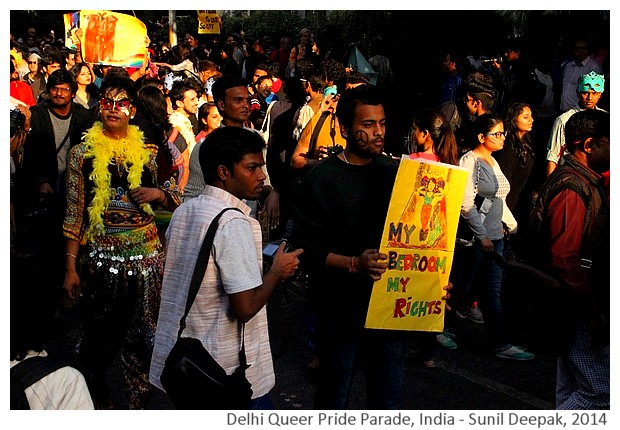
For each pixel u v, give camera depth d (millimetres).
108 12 7730
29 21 21750
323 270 2877
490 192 4602
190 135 5613
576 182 2881
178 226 2646
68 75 5363
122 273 3502
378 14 10383
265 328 2732
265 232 4758
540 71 8430
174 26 16078
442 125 4477
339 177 2881
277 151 6273
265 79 9305
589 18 8188
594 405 3029
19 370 1942
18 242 4473
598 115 2895
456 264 4578
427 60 9727
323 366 3021
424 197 2889
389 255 2861
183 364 2418
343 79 5121
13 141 4684
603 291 2932
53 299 2033
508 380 4426
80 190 3527
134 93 3588
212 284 2533
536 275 2957
